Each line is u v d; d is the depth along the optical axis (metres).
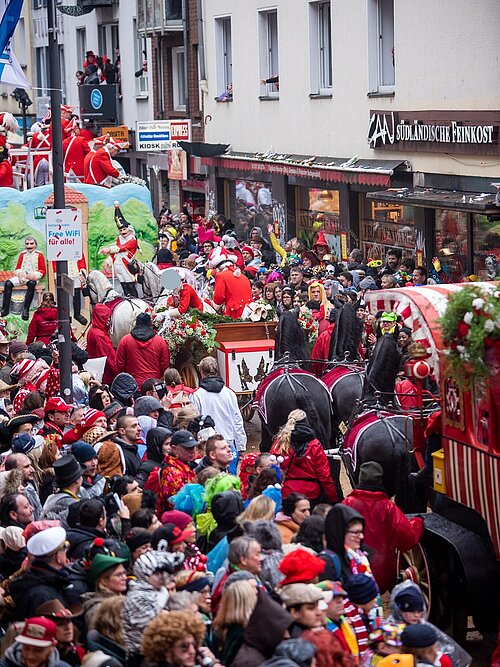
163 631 9.32
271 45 45.44
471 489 13.43
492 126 29.42
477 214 30.80
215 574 12.28
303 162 40.31
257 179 46.22
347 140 38.47
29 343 28.14
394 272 32.22
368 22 36.44
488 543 13.41
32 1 75.12
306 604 9.92
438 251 33.12
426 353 14.99
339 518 11.99
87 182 38.09
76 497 14.27
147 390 20.69
